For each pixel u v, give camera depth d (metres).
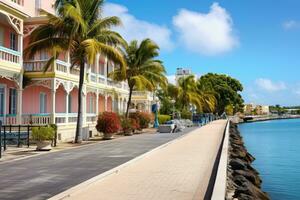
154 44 40.28
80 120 27.11
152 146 23.28
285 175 19.12
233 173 15.27
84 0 26.41
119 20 27.28
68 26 25.61
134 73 40.16
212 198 8.29
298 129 69.88
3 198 9.51
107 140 29.41
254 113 170.62
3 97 27.78
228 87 101.19
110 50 26.53
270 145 37.00
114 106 46.25
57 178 12.33
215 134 35.34
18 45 26.02
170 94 66.38
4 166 15.23
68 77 30.69
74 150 21.64
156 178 11.86
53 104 28.09
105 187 10.48
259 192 12.80
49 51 26.03
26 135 24.39
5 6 23.59
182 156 17.77
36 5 35.06
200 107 72.75
